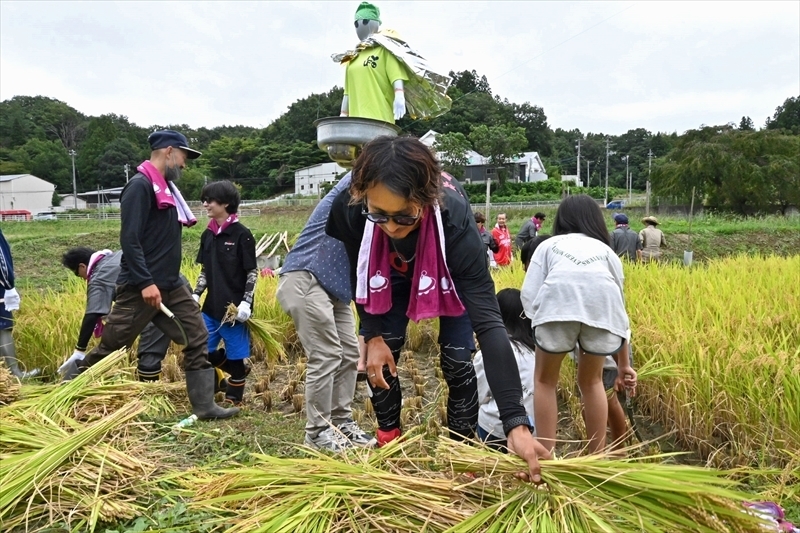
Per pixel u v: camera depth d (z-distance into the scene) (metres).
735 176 31.95
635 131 122.62
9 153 97.50
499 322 2.40
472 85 99.44
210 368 4.39
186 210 4.40
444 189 2.55
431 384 5.50
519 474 2.12
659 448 3.89
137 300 4.17
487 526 2.10
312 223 3.73
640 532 1.99
